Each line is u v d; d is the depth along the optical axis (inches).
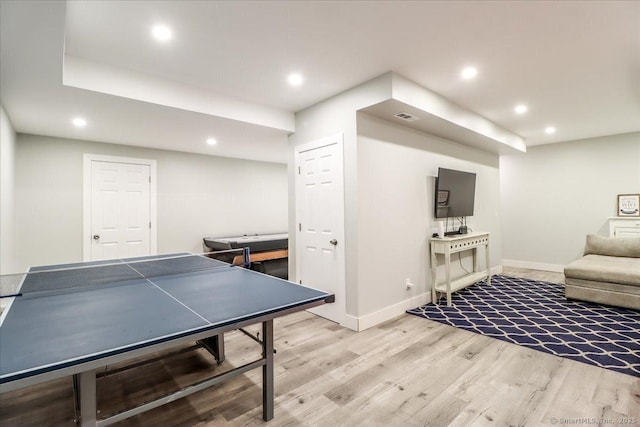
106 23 79.2
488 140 176.6
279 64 103.0
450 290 149.8
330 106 131.5
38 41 71.5
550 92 129.8
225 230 218.5
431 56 99.6
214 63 101.7
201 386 61.4
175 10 74.7
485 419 68.2
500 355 98.2
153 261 114.4
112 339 45.0
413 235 148.5
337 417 69.5
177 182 196.9
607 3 74.8
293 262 152.2
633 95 134.0
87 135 154.4
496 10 77.3
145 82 107.7
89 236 165.0
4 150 115.7
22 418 70.7
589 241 186.7
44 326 49.8
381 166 132.3
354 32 85.9
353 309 121.3
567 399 75.0
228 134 154.6
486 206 212.8
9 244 130.5
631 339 108.7
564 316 133.3
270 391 69.1
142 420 68.8
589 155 215.6
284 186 253.9
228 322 52.3
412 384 82.3
